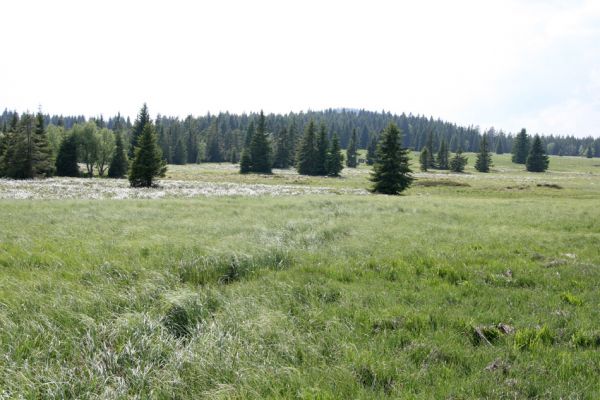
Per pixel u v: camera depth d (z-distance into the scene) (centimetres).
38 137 6488
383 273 834
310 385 418
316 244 1126
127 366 450
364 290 728
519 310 645
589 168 13900
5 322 522
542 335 546
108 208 2005
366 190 5525
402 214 1984
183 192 4084
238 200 2766
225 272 828
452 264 917
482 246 1163
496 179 8506
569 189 5981
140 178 5019
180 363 447
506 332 561
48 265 838
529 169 12331
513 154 15750
